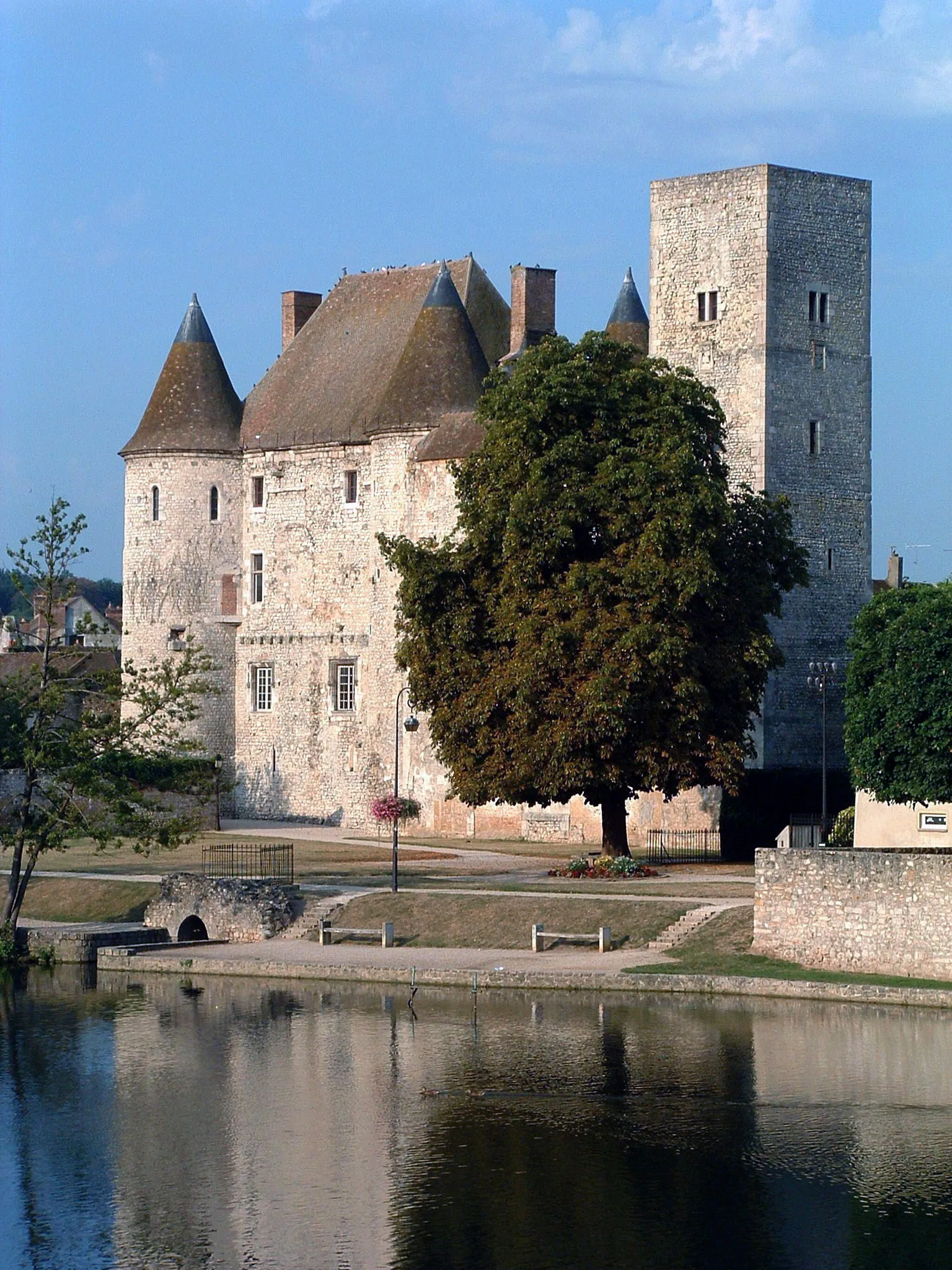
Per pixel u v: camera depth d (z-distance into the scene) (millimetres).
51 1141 44188
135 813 69062
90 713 69250
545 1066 48500
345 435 98562
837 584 90000
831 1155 41969
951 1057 48094
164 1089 47812
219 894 65312
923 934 54031
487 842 87312
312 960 60125
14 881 65750
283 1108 46094
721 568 69000
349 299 106188
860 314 91000
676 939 59219
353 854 79875
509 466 69062
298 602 100688
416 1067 48938
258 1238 38406
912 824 62812
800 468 89250
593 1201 39875
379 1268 37000
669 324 91125
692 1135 43281
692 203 90375
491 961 58625
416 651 69625
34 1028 53969
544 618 66812
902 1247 37500
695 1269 36750
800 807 81188
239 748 102750
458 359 94562
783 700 88062
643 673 65438
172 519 102438
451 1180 41156
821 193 89938
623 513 67375
